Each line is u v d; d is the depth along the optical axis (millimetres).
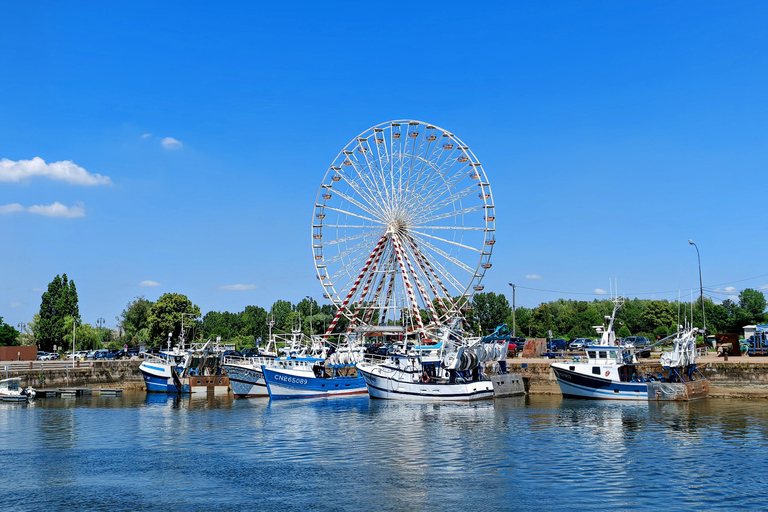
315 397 90438
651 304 177750
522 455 47594
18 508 36594
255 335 181875
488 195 102688
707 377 81812
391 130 104812
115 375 111562
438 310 124562
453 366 84188
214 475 43031
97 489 40094
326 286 105000
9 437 57469
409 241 102438
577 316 168875
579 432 56469
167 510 36031
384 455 48375
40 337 149375
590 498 36719
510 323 168125
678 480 40125
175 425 63938
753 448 48875
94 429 61781
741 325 148625
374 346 105188
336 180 107312
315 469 44312
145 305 185250
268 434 58000
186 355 102062
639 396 77312
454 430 58656
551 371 93312
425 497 37469
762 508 34688
